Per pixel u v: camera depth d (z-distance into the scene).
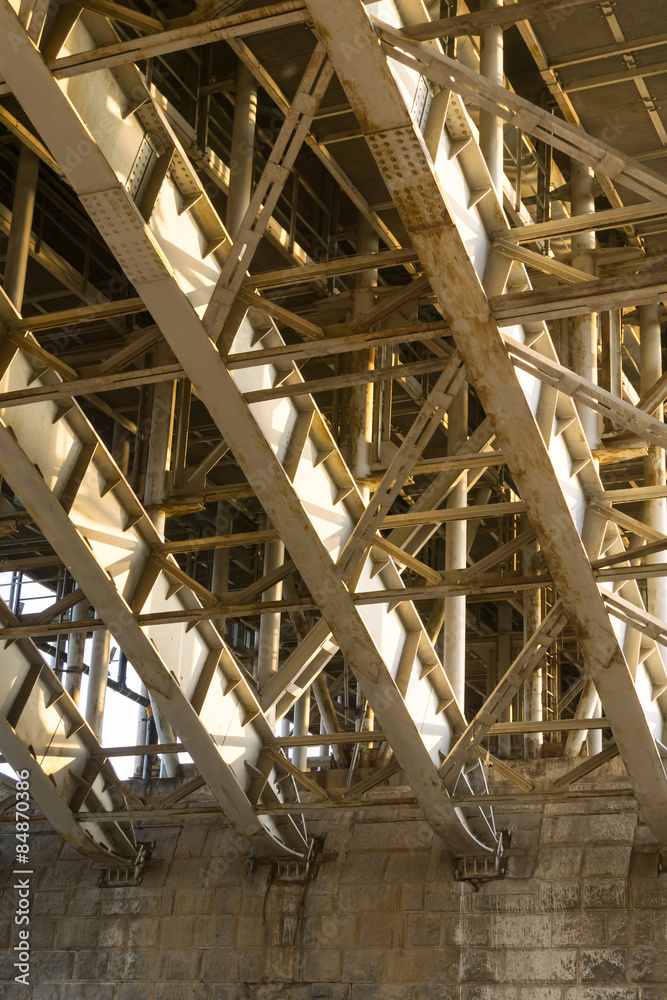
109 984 22.53
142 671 18.56
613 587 19.02
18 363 16.34
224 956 21.92
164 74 24.59
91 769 22.00
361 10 10.80
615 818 20.44
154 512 23.81
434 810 19.19
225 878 22.64
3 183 26.42
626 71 20.45
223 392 14.79
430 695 19.64
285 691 21.27
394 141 11.59
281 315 14.39
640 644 19.83
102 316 15.62
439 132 13.41
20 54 11.95
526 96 23.86
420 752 18.41
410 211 12.10
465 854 20.92
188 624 19.61
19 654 20.56
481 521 35.81
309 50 20.72
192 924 22.45
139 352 15.29
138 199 14.29
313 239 28.00
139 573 18.62
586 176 22.77
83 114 13.21
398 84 11.35
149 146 14.53
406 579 36.34
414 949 20.56
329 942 21.27
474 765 19.86
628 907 19.41
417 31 11.05
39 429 16.83
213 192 27.14
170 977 22.16
